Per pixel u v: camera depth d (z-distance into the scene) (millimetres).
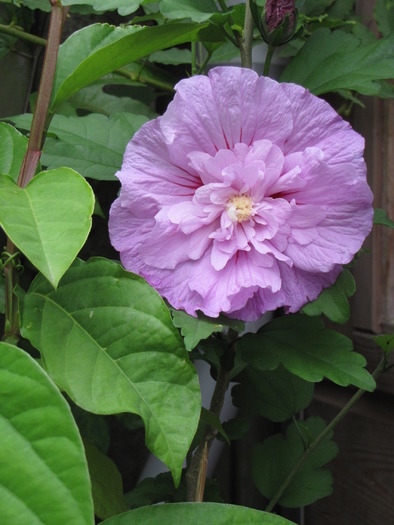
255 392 462
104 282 343
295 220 375
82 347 335
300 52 434
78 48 391
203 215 376
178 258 376
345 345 396
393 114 488
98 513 389
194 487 416
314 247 376
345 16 499
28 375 293
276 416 460
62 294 344
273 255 378
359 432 491
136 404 326
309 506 520
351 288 388
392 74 412
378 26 482
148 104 559
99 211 464
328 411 510
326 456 470
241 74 369
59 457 286
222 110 370
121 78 516
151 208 375
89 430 513
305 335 402
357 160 370
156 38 369
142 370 332
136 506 448
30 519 281
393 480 469
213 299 371
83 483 284
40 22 518
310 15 498
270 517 326
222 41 427
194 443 439
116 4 379
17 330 351
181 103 367
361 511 488
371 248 486
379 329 484
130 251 376
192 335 367
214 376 441
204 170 374
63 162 423
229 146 375
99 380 329
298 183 371
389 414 476
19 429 289
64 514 281
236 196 377
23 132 503
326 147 372
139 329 335
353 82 417
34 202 316
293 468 455
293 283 379
